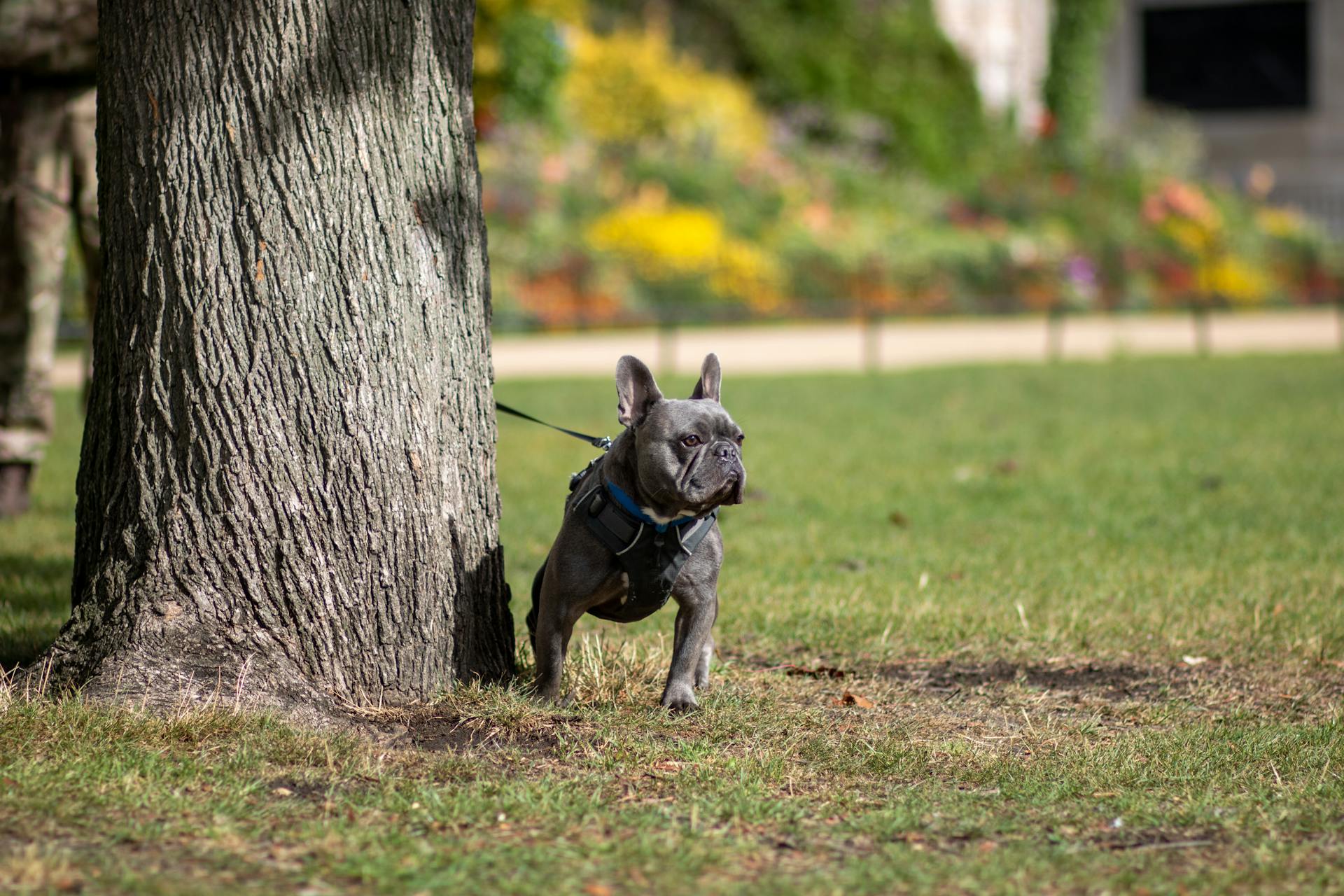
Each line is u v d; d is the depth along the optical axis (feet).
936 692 23.35
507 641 22.39
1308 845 15.93
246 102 19.95
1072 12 137.90
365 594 20.35
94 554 20.79
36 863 13.96
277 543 20.02
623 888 14.38
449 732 19.71
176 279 20.02
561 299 95.71
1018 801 17.48
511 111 110.22
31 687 19.69
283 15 19.95
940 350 92.84
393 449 20.56
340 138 20.33
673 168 109.60
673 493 19.17
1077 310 107.04
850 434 52.80
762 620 27.22
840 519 37.40
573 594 20.26
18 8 32.76
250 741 18.19
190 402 19.94
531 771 18.33
